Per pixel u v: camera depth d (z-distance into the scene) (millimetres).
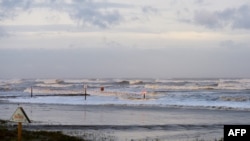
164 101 116938
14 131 41031
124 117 70812
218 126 56594
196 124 59094
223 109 90875
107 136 44906
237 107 95188
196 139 42781
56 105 104938
